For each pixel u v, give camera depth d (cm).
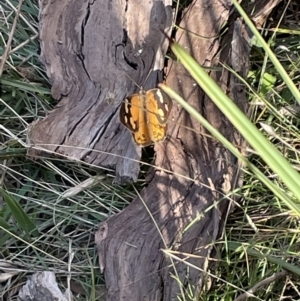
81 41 66
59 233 67
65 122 65
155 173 64
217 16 63
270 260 59
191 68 27
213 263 62
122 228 61
